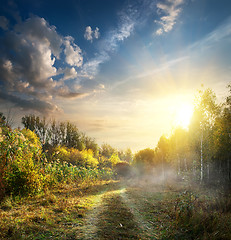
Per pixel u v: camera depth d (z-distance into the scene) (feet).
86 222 19.03
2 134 35.55
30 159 34.22
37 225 16.75
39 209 22.49
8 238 13.60
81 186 46.85
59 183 46.55
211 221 19.42
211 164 64.75
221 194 34.50
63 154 100.89
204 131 65.00
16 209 22.47
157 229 18.76
